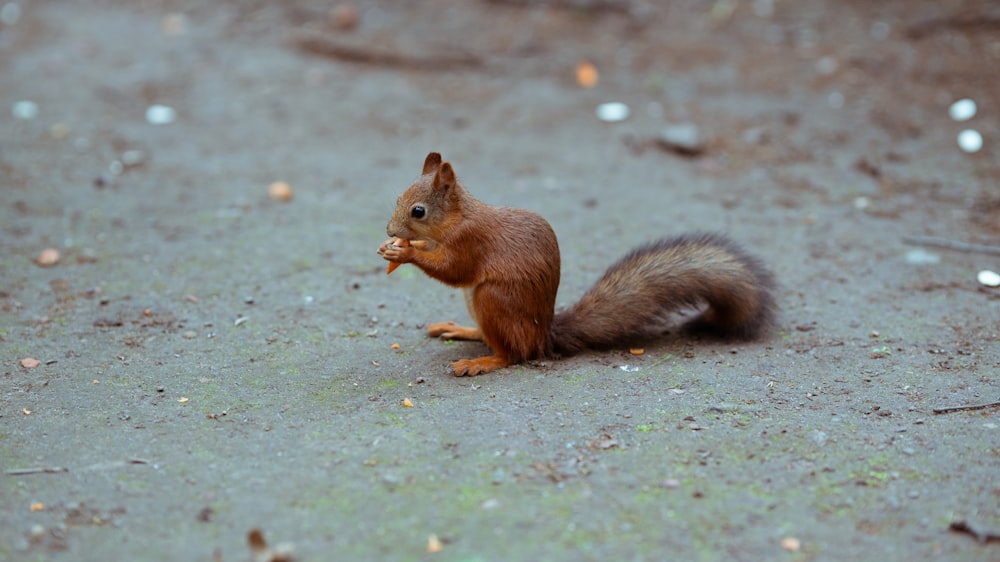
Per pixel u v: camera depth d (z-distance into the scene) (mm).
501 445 7828
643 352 10031
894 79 20141
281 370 9609
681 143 17312
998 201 15000
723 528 6699
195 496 7195
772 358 9820
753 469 7473
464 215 9250
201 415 8570
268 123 18641
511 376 9375
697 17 23438
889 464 7551
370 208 14914
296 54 21844
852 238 13727
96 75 20688
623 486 7207
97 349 10117
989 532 6562
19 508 7039
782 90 19875
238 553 6488
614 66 21297
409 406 8656
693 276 9891
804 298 11656
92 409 8703
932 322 10844
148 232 13766
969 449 7770
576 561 6344
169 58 21609
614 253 13234
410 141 17984
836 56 21188
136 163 16609
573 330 9875
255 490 7258
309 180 16109
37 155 16797
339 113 19188
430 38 22531
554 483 7266
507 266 9289
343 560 6387
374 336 10570
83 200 14961
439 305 11516
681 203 15234
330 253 13109
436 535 6645
